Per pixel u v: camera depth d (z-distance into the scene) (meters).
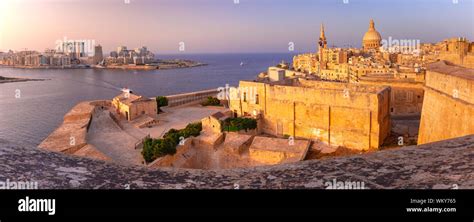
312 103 60.19
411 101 72.06
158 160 48.38
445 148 7.28
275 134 65.94
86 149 52.22
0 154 6.53
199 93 108.81
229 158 53.00
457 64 30.72
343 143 56.81
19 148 7.09
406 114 72.50
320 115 59.19
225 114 71.62
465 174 5.69
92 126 76.75
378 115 52.97
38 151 7.11
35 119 120.75
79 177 5.93
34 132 101.25
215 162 54.16
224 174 6.43
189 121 80.69
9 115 128.00
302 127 62.00
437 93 25.86
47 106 150.50
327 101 58.28
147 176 6.25
